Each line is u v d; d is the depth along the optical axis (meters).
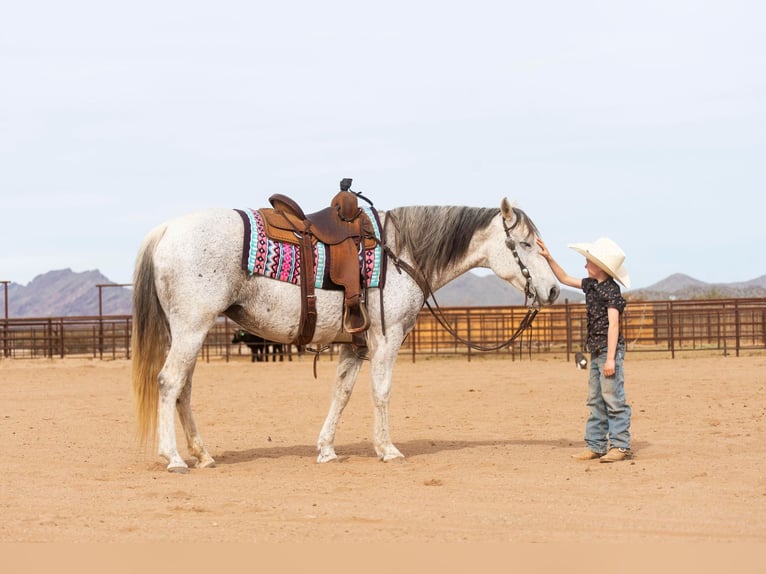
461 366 23.78
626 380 18.19
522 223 9.38
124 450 10.23
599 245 9.05
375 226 9.14
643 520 6.26
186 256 8.30
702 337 24.94
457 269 9.53
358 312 8.83
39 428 12.48
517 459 9.15
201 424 13.00
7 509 6.77
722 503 6.79
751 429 11.09
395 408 14.77
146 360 8.48
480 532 5.94
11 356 29.23
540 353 27.86
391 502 6.97
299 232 8.68
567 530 5.99
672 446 9.75
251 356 27.75
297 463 9.13
